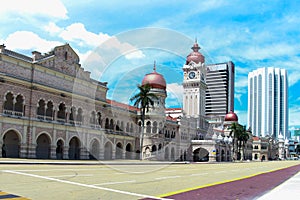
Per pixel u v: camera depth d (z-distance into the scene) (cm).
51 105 5503
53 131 5412
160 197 1325
